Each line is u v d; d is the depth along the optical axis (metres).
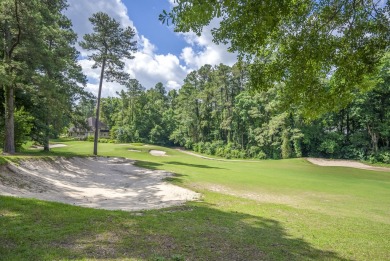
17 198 8.18
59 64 20.84
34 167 14.95
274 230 7.63
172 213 8.65
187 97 74.56
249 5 4.08
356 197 15.25
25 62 17.59
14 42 18.08
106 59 30.17
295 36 5.03
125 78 31.91
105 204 10.78
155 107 81.25
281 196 14.77
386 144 46.72
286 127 51.72
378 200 14.54
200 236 6.29
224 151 57.00
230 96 65.19
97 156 27.89
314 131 50.12
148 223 6.98
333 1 4.84
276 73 5.45
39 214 6.95
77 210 7.71
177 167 24.70
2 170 11.66
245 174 23.09
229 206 10.98
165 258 4.74
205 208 10.09
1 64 16.42
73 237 5.55
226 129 62.72
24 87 18.84
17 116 21.50
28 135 24.20
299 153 50.31
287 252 5.79
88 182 15.87
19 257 4.40
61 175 15.98
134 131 72.94
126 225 6.64
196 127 68.75
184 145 71.88
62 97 21.75
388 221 10.05
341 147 48.97
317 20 5.02
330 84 5.91
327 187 18.50
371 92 42.06
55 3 21.91
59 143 48.06
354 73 5.08
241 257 5.20
